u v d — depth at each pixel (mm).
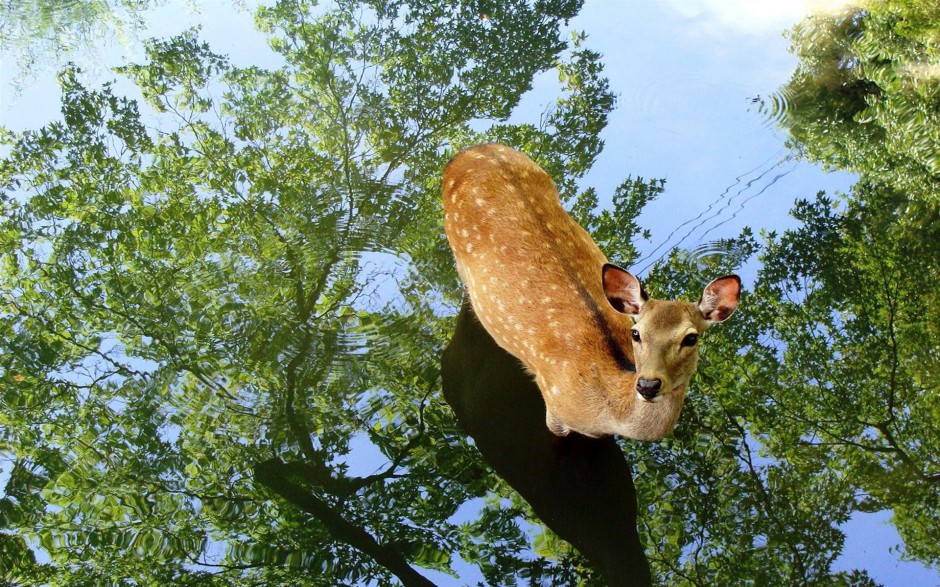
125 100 3773
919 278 2785
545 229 2490
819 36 3459
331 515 2412
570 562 2232
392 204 3232
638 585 2158
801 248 2936
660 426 2119
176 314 2887
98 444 2584
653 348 1967
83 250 3150
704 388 2604
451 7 4168
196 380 2691
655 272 2898
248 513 2426
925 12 3143
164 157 3500
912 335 2656
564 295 2346
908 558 2150
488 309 2512
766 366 2652
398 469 2492
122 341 2838
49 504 2453
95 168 3471
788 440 2459
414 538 2354
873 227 2955
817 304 2785
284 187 3338
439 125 3609
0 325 2906
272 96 3764
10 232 3229
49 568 2318
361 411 2596
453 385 2648
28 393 2719
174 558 2334
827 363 2633
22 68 3957
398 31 4070
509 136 3506
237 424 2584
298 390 2645
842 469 2371
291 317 2826
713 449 2449
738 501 2324
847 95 3352
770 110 3418
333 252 3045
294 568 2309
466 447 2514
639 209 3127
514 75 3809
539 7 4133
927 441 2396
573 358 2266
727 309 2029
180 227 3195
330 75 3840
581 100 3605
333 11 4203
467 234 2607
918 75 3023
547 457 2451
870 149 3154
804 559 2176
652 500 2344
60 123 3672
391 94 3748
